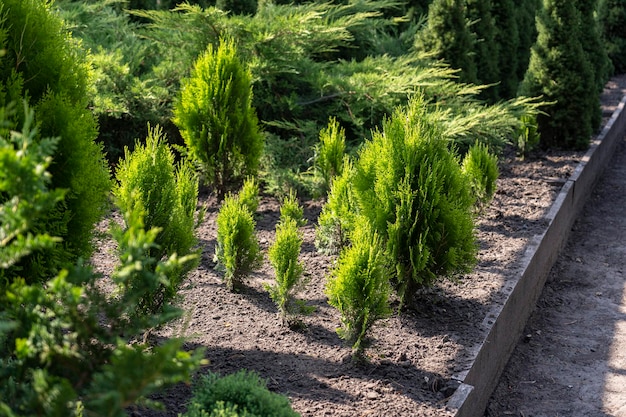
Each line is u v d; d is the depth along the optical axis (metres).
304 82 10.22
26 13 4.07
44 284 4.00
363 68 10.61
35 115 3.89
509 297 6.32
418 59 11.37
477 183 8.05
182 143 9.77
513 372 6.45
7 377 3.06
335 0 13.20
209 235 7.45
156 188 4.98
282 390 4.72
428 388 4.86
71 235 4.08
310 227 7.87
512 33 14.40
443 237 5.74
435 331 5.65
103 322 5.18
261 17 10.71
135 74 10.44
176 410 4.38
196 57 9.66
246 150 8.11
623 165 13.21
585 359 6.69
